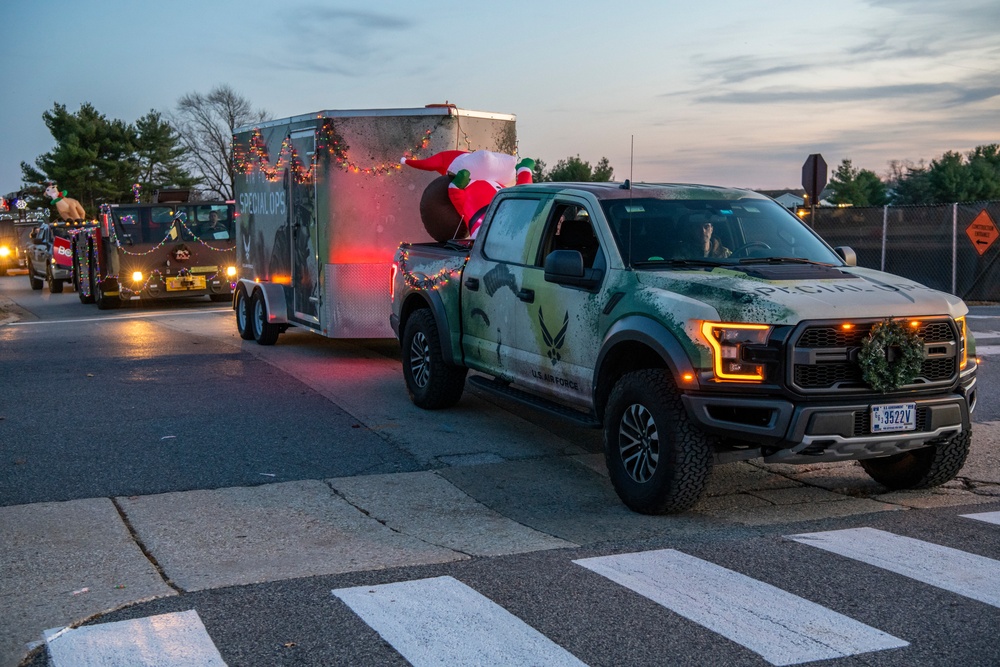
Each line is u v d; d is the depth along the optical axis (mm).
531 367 7820
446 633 4387
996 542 5738
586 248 7539
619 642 4270
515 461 7879
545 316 7559
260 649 4238
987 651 4145
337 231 11984
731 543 5770
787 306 5848
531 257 7949
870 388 5922
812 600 4773
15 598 4938
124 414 9445
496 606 4727
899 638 4289
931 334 6102
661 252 6965
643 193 7496
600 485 7234
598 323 6867
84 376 11602
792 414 5785
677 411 6121
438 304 9266
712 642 4262
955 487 7152
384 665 4059
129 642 4328
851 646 4211
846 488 7148
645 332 6250
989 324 16531
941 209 21406
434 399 9531
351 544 5852
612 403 6562
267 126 13789
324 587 5047
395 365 12453
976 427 9055
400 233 12086
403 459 7902
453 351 9117
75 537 5934
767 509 6613
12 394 10461
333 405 9930
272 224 13820
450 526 6234
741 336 5859
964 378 6348
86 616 4680
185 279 21859
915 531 6000
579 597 4840
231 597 4906
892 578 5086
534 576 5184
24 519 6277
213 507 6582
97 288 22297
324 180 11945
